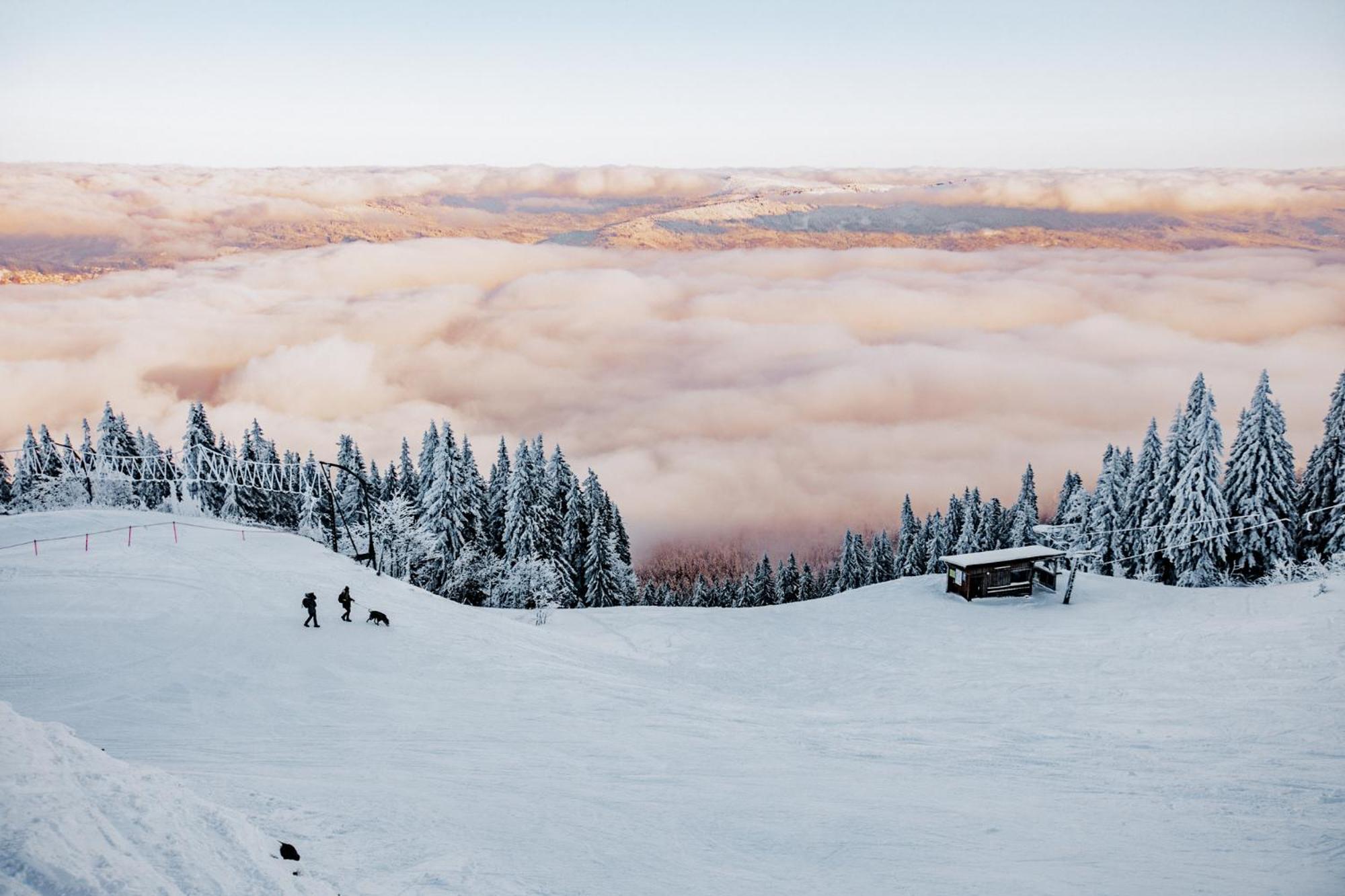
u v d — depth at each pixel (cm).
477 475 7025
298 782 1245
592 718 2075
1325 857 1100
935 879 1026
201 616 2719
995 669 2827
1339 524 4641
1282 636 2647
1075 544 6819
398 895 806
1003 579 4053
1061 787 1482
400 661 2533
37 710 1819
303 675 2269
